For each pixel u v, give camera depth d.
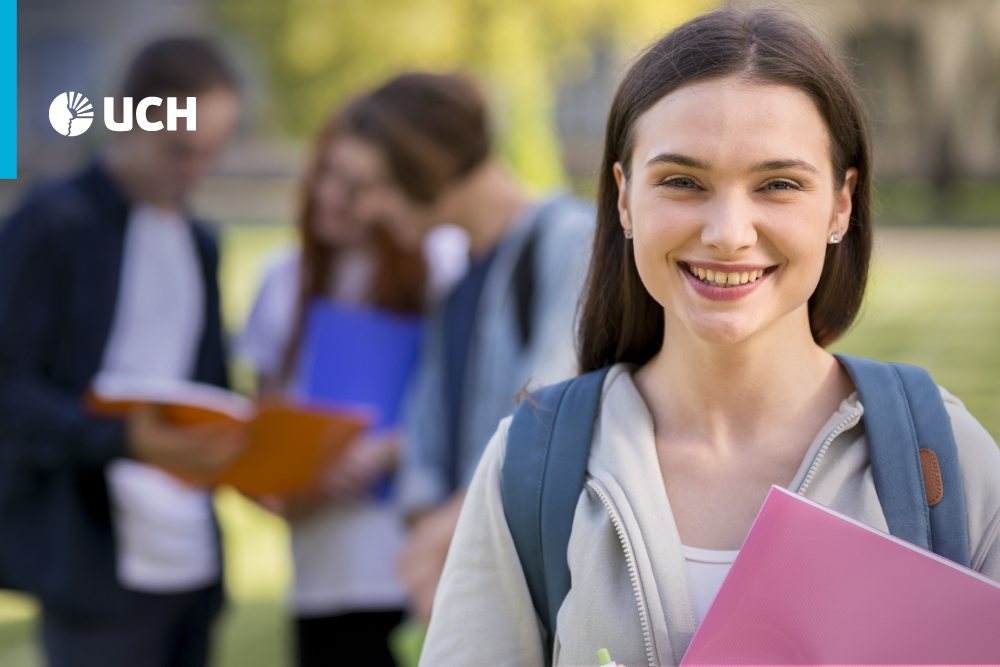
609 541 2.24
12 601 8.78
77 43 40.31
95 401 4.84
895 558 2.04
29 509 5.06
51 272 5.02
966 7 39.19
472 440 4.41
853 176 2.26
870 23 39.03
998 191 39.62
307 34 23.52
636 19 24.17
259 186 40.44
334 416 4.93
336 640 5.31
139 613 5.23
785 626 2.05
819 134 2.13
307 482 5.15
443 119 4.59
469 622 2.35
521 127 22.55
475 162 4.60
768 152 2.07
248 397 6.14
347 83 23.61
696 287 2.13
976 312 18.97
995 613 1.98
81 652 5.20
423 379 4.68
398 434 5.34
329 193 5.31
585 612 2.21
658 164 2.13
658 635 2.15
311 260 5.48
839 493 2.20
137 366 5.26
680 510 2.26
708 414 2.29
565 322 4.20
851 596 2.04
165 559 5.26
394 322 5.42
